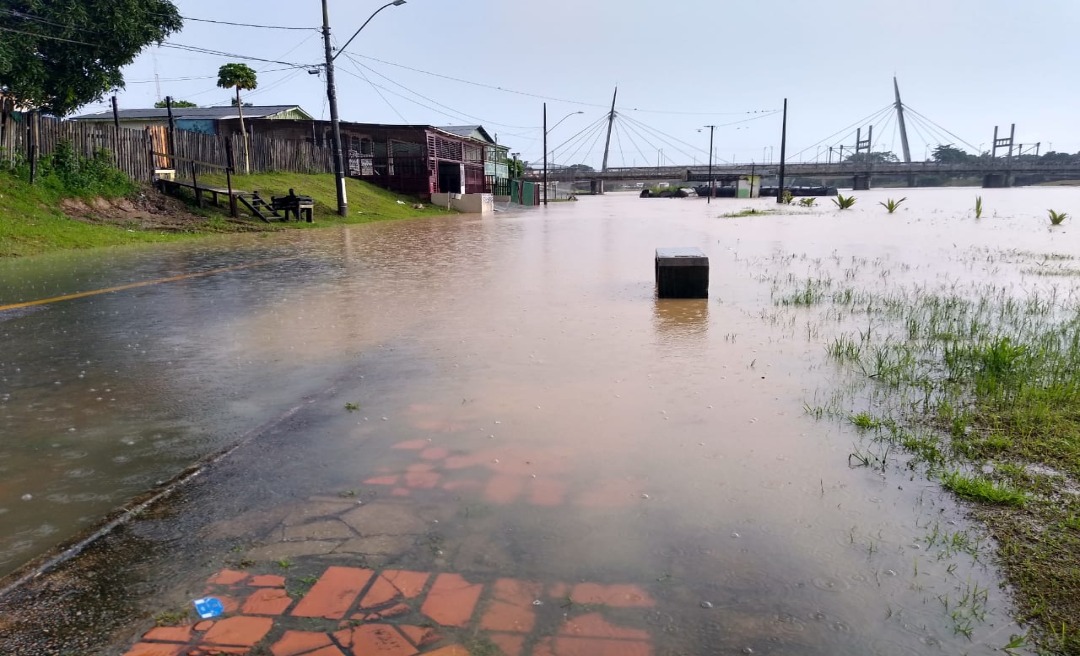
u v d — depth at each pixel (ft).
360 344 18.69
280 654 6.32
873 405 13.15
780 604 7.06
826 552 8.00
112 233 50.93
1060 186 425.69
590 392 14.06
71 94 71.10
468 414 12.78
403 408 13.17
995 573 7.56
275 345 18.70
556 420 12.41
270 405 13.58
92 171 58.70
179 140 75.15
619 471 10.21
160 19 72.59
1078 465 10.25
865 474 10.05
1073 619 6.75
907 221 86.74
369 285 29.89
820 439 11.41
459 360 16.76
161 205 64.23
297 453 11.00
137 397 14.20
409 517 8.87
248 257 41.70
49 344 19.03
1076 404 12.84
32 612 7.00
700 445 11.18
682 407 13.08
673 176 352.90
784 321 21.42
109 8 68.54
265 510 9.12
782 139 176.14
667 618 6.84
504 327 20.67
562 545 8.18
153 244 49.49
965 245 49.83
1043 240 54.54
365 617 6.86
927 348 17.75
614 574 7.59
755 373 15.42
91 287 29.37
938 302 24.50
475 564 7.80
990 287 28.48
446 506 9.16
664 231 68.33
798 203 176.96
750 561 7.83
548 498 9.37
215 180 79.20
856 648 6.39
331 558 7.95
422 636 6.56
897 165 378.94
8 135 52.24
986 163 418.10
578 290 28.07
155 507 9.21
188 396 14.21
